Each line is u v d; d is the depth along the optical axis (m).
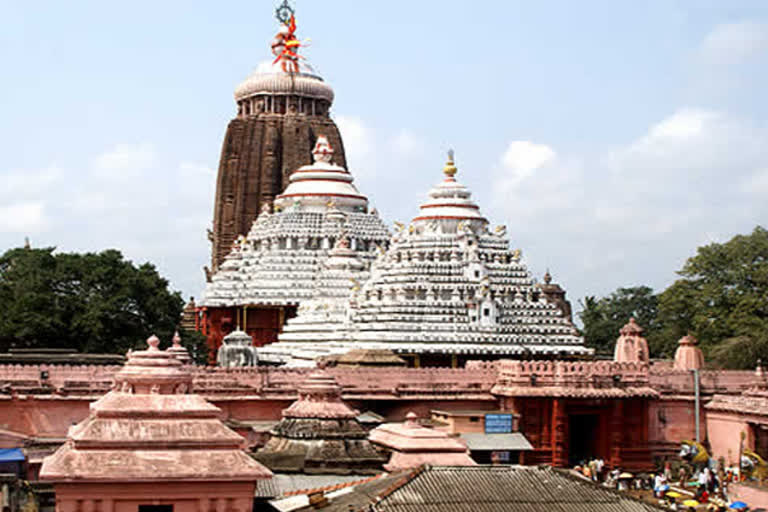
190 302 147.38
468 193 99.25
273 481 42.44
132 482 31.41
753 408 70.31
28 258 96.19
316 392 50.03
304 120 153.25
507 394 70.12
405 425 46.56
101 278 94.06
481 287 89.00
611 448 71.94
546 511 33.97
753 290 105.94
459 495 34.50
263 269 121.94
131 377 33.91
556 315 92.19
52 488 48.12
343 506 34.81
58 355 77.25
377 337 86.56
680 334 110.19
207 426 33.16
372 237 124.81
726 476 67.94
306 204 127.50
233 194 151.12
